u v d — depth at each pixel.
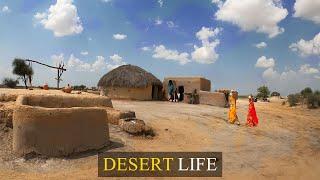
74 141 10.80
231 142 14.51
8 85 33.56
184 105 24.48
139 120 14.27
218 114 20.34
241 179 10.42
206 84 30.30
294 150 14.48
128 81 27.56
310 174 11.48
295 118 24.16
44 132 10.35
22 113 10.34
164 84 29.62
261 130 17.70
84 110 11.16
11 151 10.42
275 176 11.01
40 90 15.09
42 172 9.67
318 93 39.22
